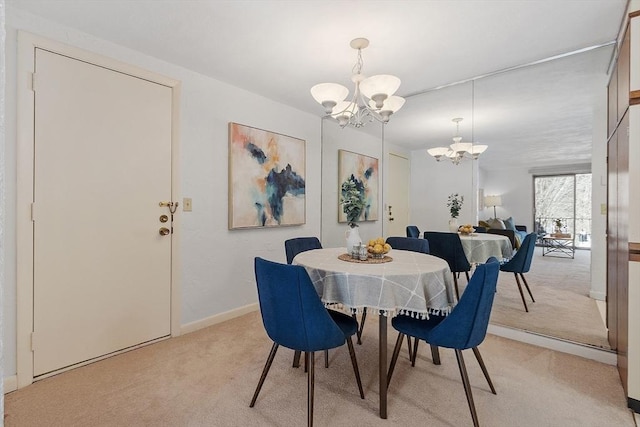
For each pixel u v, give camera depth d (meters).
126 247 2.33
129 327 2.36
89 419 1.62
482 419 1.63
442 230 3.24
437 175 3.27
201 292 2.79
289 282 1.54
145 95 2.41
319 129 3.96
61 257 2.05
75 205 2.10
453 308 1.71
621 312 1.90
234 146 2.97
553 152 2.59
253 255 3.21
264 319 1.71
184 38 2.18
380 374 1.65
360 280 1.66
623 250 1.83
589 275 2.43
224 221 2.95
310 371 1.58
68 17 1.95
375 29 2.04
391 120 3.50
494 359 2.25
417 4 1.79
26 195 1.91
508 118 2.80
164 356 2.28
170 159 2.56
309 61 2.49
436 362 2.17
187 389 1.88
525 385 1.92
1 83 0.39
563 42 2.19
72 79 2.07
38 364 1.96
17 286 1.89
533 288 2.64
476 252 2.93
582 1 1.77
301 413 1.68
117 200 2.29
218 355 2.30
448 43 2.20
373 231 3.77
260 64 2.55
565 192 2.55
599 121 2.36
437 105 3.15
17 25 1.87
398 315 1.92
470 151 3.03
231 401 1.77
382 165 3.64
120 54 2.28
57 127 2.02
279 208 3.40
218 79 2.85
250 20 1.96
